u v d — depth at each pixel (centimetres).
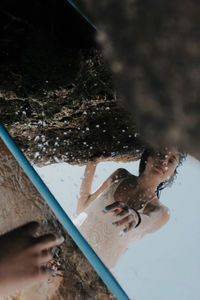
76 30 249
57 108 238
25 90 244
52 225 185
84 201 217
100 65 236
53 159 228
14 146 193
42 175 220
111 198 221
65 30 252
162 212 211
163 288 187
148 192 218
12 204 189
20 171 193
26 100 243
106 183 225
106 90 231
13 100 243
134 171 225
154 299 184
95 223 211
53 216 186
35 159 229
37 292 172
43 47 253
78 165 228
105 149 230
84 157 230
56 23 253
